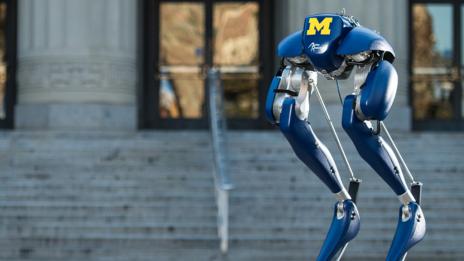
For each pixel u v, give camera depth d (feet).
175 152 126.72
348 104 43.73
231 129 169.89
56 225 108.88
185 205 112.06
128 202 114.11
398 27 152.97
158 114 169.37
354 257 103.45
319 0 152.15
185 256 103.71
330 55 43.88
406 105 154.10
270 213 110.01
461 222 110.01
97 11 151.23
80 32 150.71
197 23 169.99
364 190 116.26
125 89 152.35
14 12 170.91
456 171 122.42
